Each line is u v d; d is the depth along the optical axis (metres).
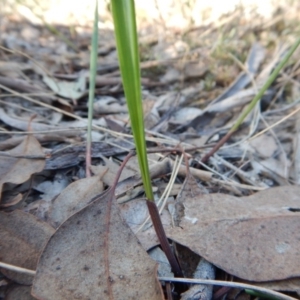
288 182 0.14
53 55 0.25
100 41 0.28
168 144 0.15
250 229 0.10
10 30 0.29
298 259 0.10
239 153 0.16
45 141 0.15
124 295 0.08
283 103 0.19
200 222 0.10
